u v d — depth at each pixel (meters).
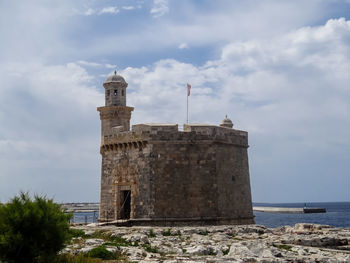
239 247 35.34
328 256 34.25
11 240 22.80
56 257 24.89
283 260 31.30
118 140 63.12
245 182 65.44
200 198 58.31
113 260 28.55
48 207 24.81
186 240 42.69
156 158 58.88
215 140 60.16
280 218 160.12
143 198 58.72
